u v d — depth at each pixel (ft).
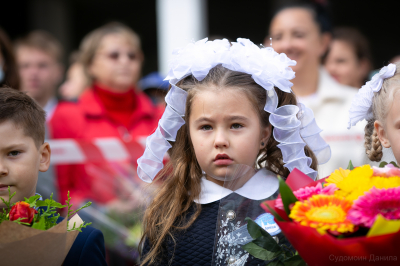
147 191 16.83
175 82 13.75
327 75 25.41
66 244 11.45
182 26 42.55
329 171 22.80
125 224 21.80
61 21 60.49
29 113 12.98
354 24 64.85
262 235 11.28
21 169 12.33
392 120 12.00
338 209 9.51
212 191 13.79
